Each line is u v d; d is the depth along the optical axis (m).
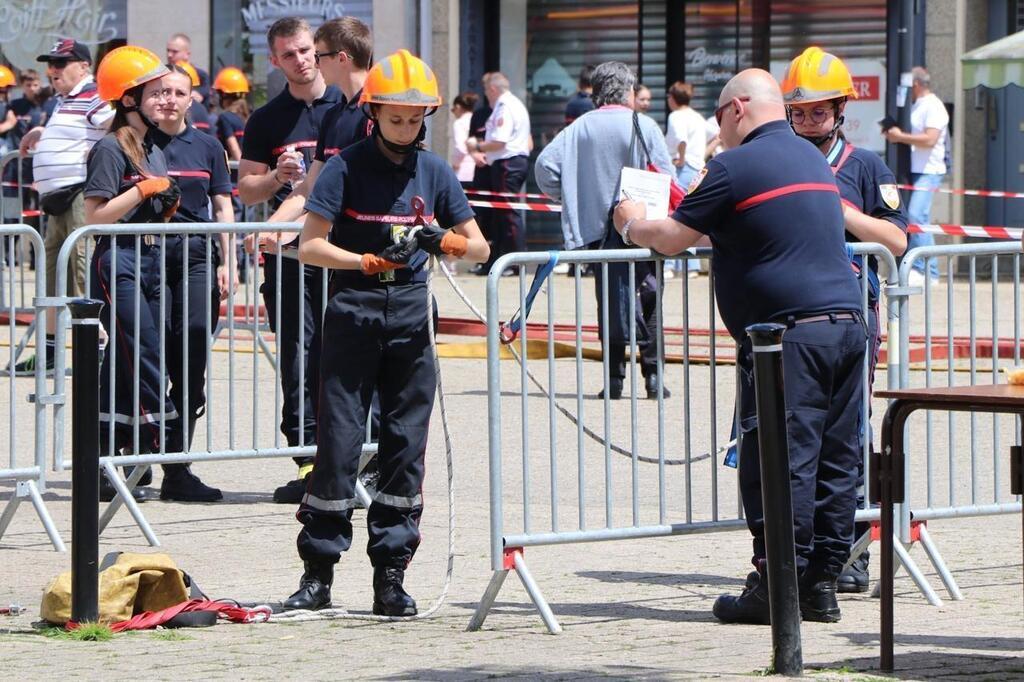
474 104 32.56
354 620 9.98
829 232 9.65
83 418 9.34
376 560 10.02
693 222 9.62
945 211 31.67
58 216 18.36
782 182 9.58
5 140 32.38
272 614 10.00
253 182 13.82
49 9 35.25
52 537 12.03
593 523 12.80
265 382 19.77
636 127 18.23
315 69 13.82
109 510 12.45
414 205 9.75
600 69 18.45
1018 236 23.98
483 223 31.67
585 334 22.39
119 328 13.27
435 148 33.75
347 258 9.62
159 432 13.38
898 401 8.43
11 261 14.80
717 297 9.83
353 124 12.85
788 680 8.11
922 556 11.93
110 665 8.67
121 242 13.18
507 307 22.50
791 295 9.53
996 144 31.67
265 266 13.59
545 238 35.06
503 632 9.63
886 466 8.48
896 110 29.69
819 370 9.58
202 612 9.84
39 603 10.41
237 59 34.53
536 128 35.00
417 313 9.87
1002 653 8.92
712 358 10.43
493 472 9.68
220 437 16.41
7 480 12.08
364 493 13.10
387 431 9.97
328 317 9.84
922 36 31.44
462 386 19.88
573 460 15.49
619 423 17.14
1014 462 8.57
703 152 30.30
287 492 13.84
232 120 28.75
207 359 13.02
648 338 18.50
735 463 10.60
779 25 33.84
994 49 27.61
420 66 9.61
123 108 13.51
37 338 12.09
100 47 35.12
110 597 9.66
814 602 9.84
